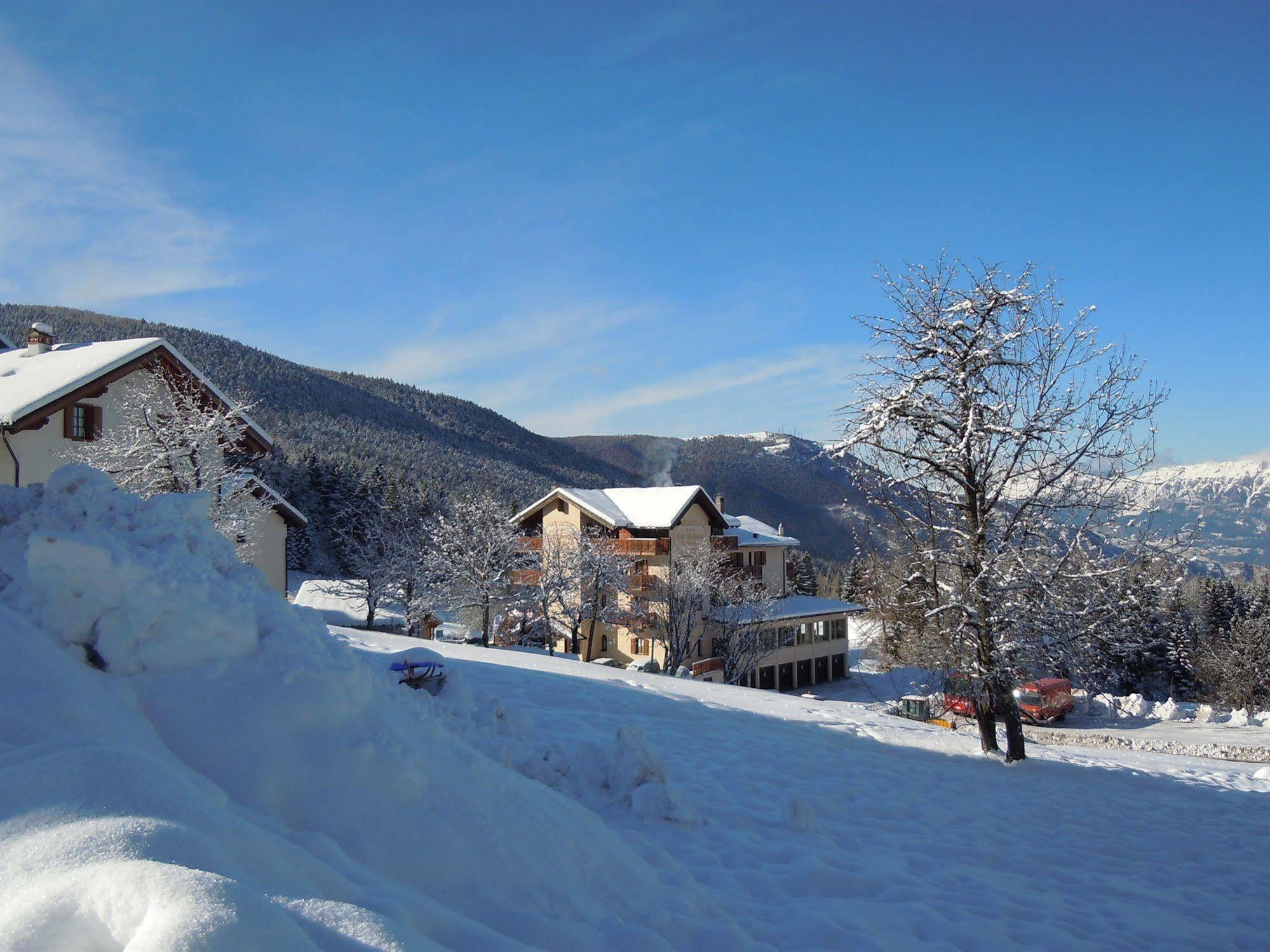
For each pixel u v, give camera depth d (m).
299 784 3.97
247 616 4.68
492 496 41.59
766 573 49.84
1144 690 40.50
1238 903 7.43
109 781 2.93
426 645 19.09
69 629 4.25
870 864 6.73
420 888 3.73
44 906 2.27
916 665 15.83
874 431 14.58
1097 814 10.78
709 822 7.28
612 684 16.02
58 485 5.27
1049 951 5.34
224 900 2.23
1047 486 13.84
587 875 4.59
